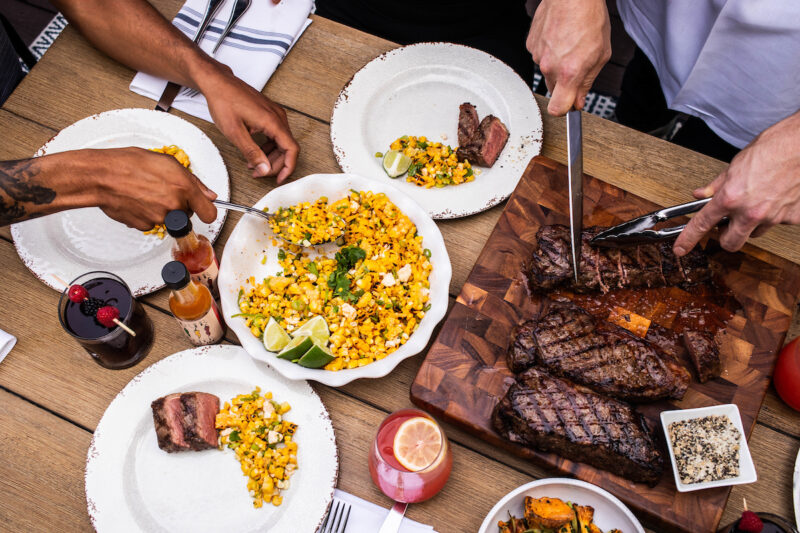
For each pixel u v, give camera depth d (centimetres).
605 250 87
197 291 80
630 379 80
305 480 79
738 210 78
